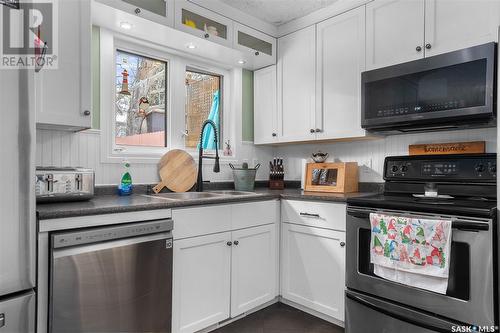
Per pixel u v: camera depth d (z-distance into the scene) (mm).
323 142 2744
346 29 2344
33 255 1271
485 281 1415
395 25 2076
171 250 1722
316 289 2143
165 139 2541
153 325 1648
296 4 2441
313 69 2549
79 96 1687
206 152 2779
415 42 1981
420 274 1552
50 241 1351
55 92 1607
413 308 1626
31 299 1274
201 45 2395
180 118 2586
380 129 2186
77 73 1680
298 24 2658
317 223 2141
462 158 1905
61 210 1387
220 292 1992
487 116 1697
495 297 1413
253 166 3080
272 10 2537
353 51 2297
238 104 2955
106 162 2150
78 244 1397
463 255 1478
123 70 2320
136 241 1583
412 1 2002
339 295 2014
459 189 1878
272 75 2881
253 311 2275
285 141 2760
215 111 2916
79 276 1401
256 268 2215
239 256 2102
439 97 1810
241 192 2498
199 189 2496
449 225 1476
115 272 1510
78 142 2031
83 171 1745
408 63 1934
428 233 1521
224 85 2947
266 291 2281
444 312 1517
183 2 2150
